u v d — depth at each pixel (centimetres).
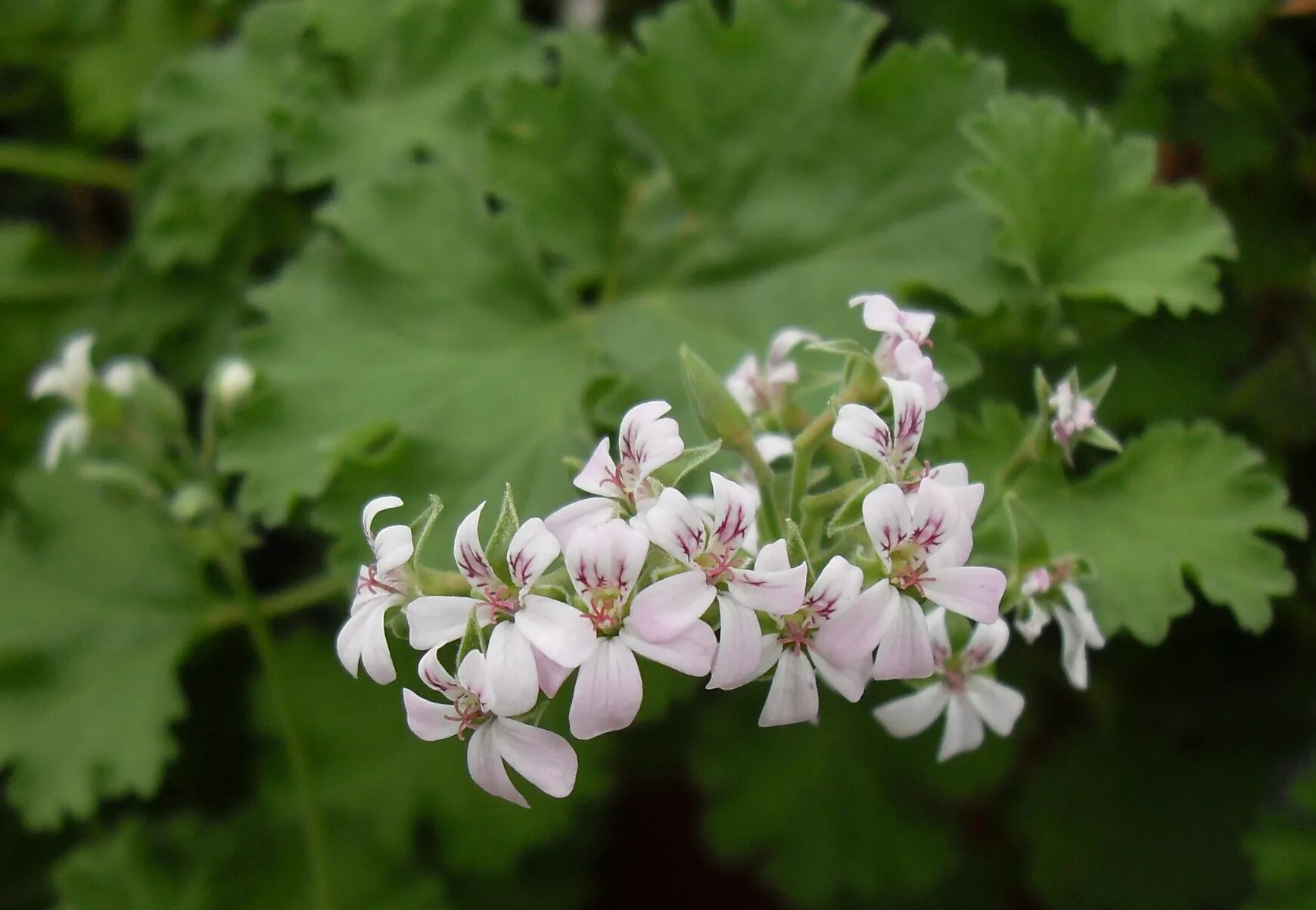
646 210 26
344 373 25
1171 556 22
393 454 24
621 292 26
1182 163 28
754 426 21
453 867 28
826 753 30
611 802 34
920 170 25
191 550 28
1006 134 24
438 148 27
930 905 31
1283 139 26
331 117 28
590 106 27
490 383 25
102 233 37
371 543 18
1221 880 29
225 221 30
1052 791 30
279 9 31
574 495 23
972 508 17
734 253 26
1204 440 23
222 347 30
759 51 26
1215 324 26
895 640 16
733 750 30
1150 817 30
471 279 26
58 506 28
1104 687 30
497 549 17
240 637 32
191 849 28
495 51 28
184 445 27
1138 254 24
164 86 31
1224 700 30
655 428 17
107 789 26
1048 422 21
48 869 31
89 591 27
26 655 27
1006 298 24
